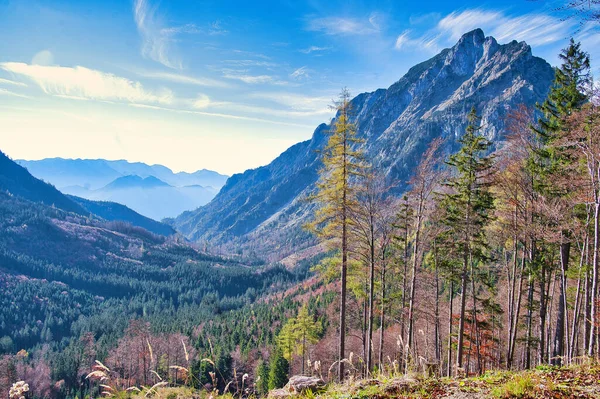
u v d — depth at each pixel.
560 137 15.19
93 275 178.62
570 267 18.08
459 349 17.77
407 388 6.77
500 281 27.33
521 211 17.22
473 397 6.04
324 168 16.62
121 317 116.19
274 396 8.05
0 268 159.50
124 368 39.91
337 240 16.83
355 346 28.91
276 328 68.31
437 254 19.17
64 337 106.38
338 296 24.70
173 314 124.94
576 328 16.42
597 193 14.03
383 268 19.86
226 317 102.44
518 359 26.31
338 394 6.96
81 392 61.66
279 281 179.12
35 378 62.00
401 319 19.58
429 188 17.25
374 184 16.36
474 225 17.61
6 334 108.12
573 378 6.57
